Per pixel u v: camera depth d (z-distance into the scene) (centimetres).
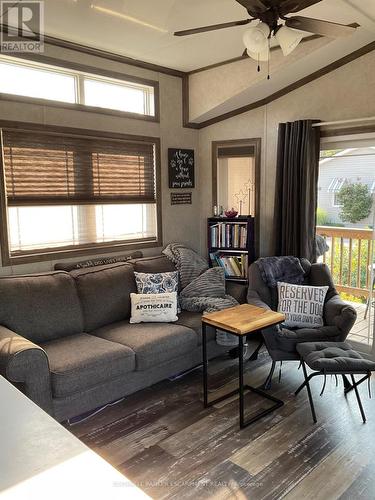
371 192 373
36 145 330
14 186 322
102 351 277
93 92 368
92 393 269
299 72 372
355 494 209
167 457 239
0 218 316
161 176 428
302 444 249
